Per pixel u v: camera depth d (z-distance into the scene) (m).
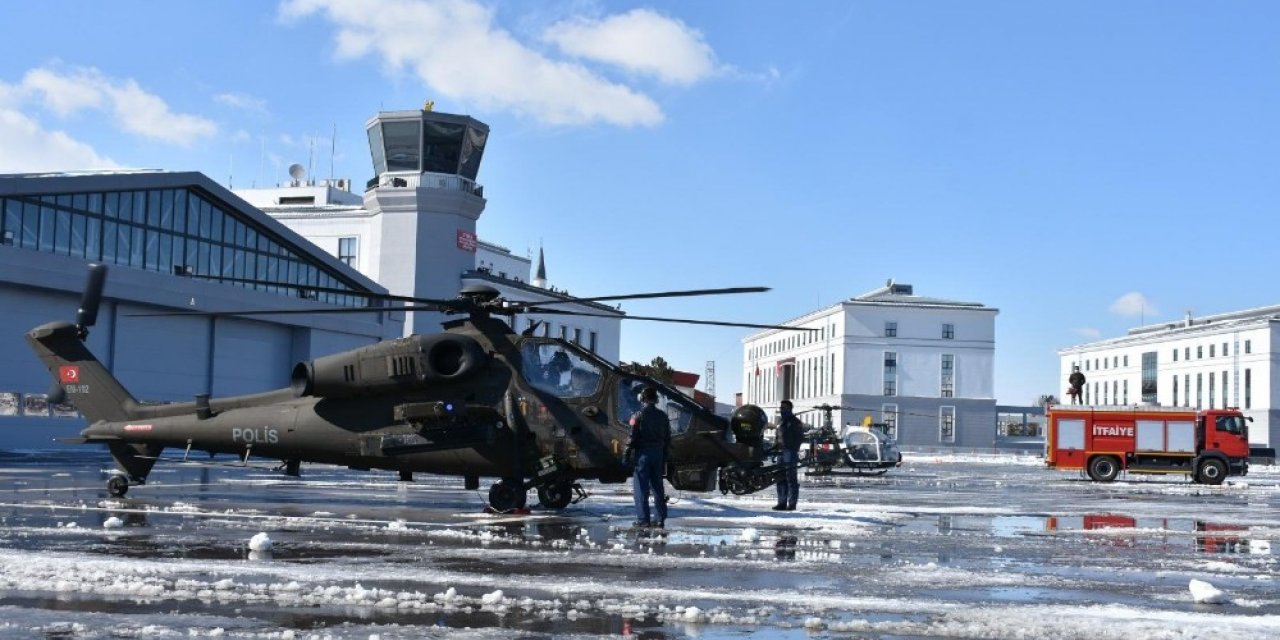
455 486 21.69
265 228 43.88
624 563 10.24
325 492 19.34
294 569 9.29
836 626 7.24
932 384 106.56
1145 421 38.38
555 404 15.31
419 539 11.94
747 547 11.81
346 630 6.84
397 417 15.46
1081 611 7.97
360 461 15.73
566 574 9.44
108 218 37.31
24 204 34.09
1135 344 134.62
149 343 38.66
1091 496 26.45
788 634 7.02
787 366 131.50
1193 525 16.78
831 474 39.94
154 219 39.28
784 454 17.28
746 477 16.62
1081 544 13.14
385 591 8.12
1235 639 7.04
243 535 11.88
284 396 16.19
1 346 33.38
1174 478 44.31
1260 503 24.67
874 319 107.25
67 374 16.80
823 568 10.17
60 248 35.41
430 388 15.45
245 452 16.14
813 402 118.56
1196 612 8.08
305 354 46.12
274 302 44.50
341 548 10.95
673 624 7.26
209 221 41.88
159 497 17.05
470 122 57.00
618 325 81.06
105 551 10.27
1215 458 37.59
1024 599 8.59
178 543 10.99
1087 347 147.50
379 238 56.75
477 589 8.50
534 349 15.65
